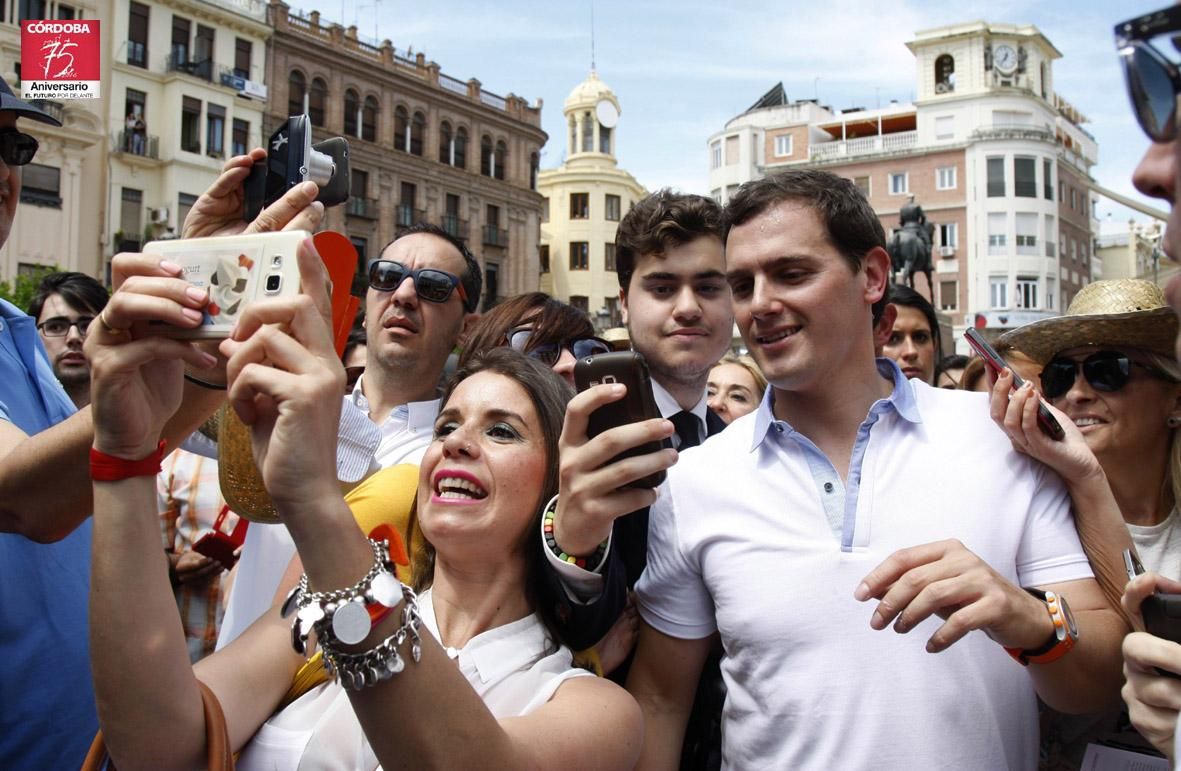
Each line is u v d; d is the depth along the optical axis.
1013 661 1.94
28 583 2.11
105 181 26.41
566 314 3.22
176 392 1.47
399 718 1.32
